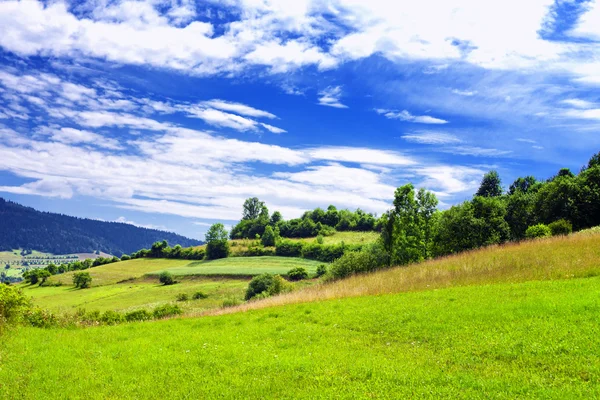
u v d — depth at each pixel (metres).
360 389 11.28
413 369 12.44
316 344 16.69
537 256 30.73
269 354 15.56
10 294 24.22
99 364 15.52
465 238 48.22
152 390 12.62
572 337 13.02
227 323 23.61
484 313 17.27
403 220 50.19
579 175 63.91
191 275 99.19
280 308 27.50
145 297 78.94
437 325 16.73
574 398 9.36
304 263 108.44
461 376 11.45
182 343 18.33
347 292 30.77
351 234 147.25
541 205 59.31
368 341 16.47
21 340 19.83
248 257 122.69
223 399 11.59
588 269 24.98
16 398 12.30
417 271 35.53
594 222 55.41
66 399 12.27
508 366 11.91
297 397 11.19
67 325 26.75
